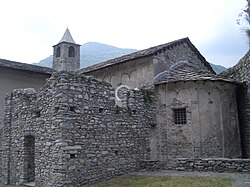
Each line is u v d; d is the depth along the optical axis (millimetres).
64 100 10430
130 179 11117
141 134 13797
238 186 8844
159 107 15336
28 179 12445
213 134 14602
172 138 14867
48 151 10734
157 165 13023
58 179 10008
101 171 11312
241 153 15531
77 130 10648
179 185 9477
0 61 18234
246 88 15664
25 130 12461
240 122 16016
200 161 12023
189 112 14695
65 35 40438
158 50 16078
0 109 17859
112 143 12039
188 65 17906
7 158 13445
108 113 12094
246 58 15797
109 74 18062
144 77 16156
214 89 15008
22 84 19312
